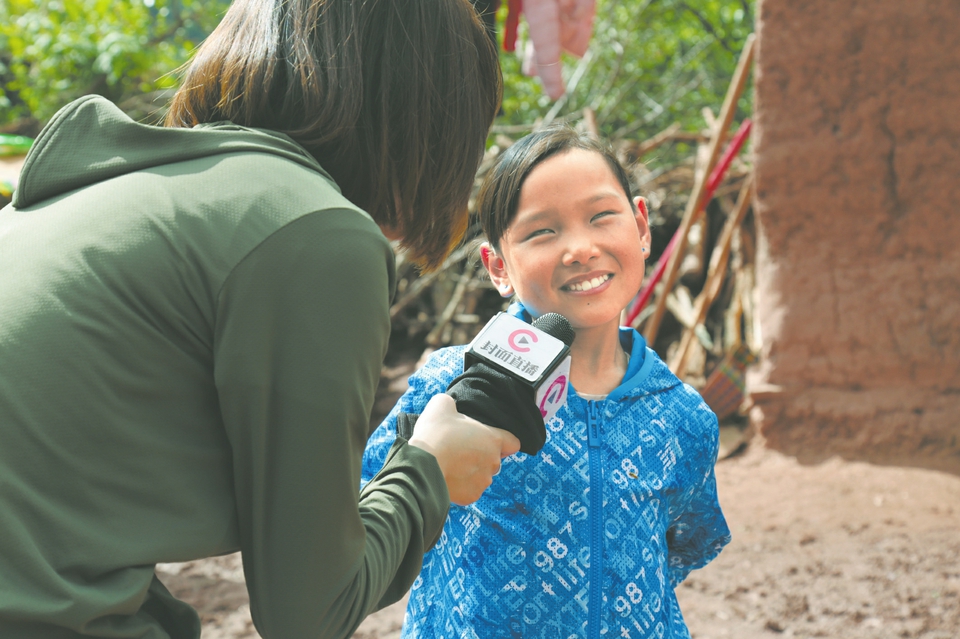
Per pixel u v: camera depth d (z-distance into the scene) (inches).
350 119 40.9
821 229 196.1
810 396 197.9
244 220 35.5
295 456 34.7
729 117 192.7
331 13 41.5
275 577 35.1
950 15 182.9
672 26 439.5
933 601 130.6
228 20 44.1
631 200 64.3
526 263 59.7
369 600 36.9
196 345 35.3
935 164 187.2
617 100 343.9
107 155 38.6
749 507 173.3
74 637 33.1
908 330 191.8
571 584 56.1
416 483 39.2
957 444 187.0
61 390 33.4
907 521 162.1
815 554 149.6
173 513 35.0
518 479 57.9
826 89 191.8
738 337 219.1
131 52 342.6
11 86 376.5
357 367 35.5
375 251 36.7
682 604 132.4
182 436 35.8
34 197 38.9
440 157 44.1
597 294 58.9
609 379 63.2
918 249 190.7
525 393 42.2
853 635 121.6
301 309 34.8
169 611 37.9
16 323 34.1
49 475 33.2
